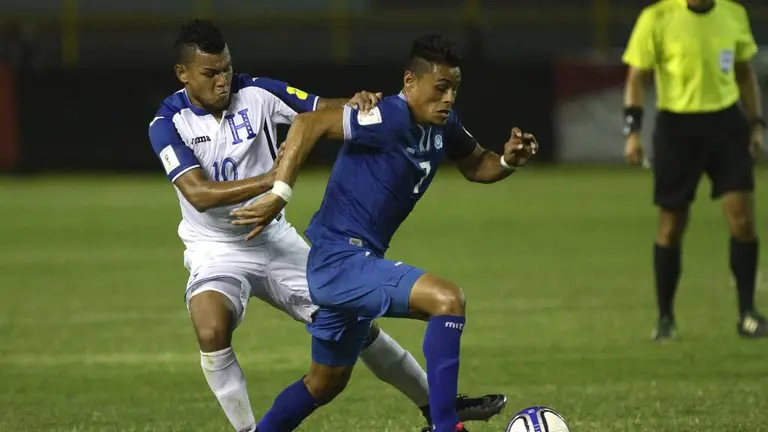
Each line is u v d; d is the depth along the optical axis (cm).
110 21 10438
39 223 6309
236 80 2112
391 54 10925
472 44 9244
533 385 2520
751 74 3081
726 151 3016
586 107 9131
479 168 1958
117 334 3269
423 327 3347
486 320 3388
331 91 8862
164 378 2673
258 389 2552
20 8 10444
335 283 1761
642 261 4653
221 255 2058
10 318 3566
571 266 4531
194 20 2028
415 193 1808
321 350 1850
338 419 2238
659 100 3081
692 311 3491
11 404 2419
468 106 8906
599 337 3095
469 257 4834
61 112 8794
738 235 3034
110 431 2166
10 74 8731
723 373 2598
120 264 4784
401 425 2181
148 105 8844
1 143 8788
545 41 11056
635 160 3095
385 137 1745
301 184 8119
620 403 2317
